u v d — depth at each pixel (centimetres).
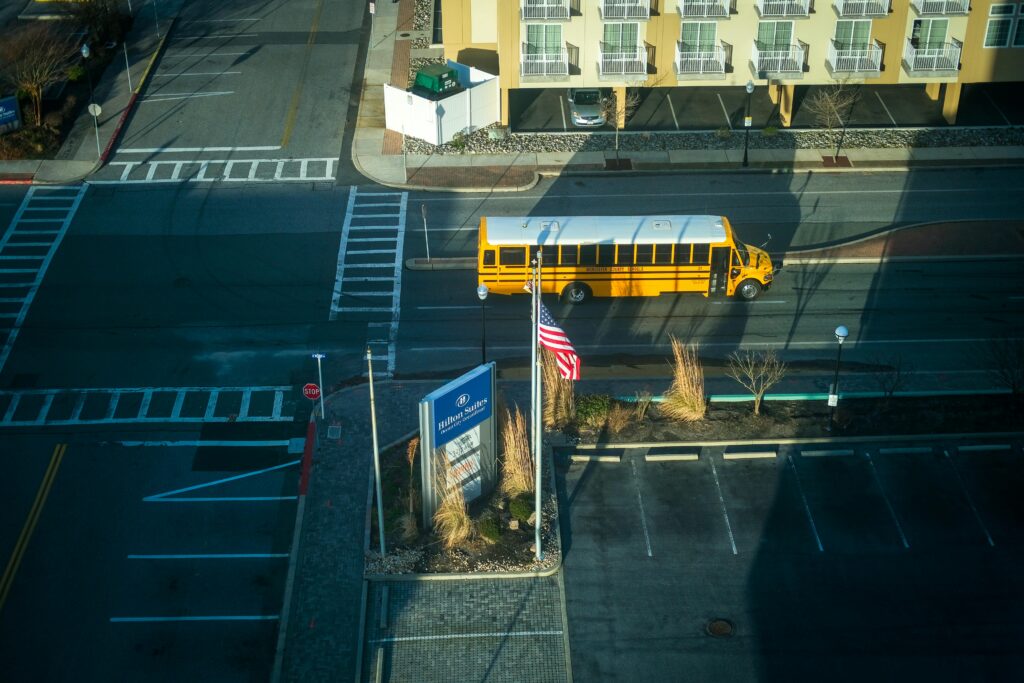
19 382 4838
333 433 4544
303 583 3938
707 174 6300
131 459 4466
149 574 3988
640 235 5188
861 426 4578
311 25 7781
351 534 4119
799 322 5216
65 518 4200
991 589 3922
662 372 4912
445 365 4953
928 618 3825
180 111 6812
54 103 6800
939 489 4297
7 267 5538
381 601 3872
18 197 6059
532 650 3734
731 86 6962
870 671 3662
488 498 4259
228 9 7944
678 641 3759
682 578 3972
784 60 6412
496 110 6688
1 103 6375
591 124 6638
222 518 4206
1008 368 4616
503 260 5203
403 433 4556
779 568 4003
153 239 5766
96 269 5541
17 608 3856
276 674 3644
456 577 3956
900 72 6506
